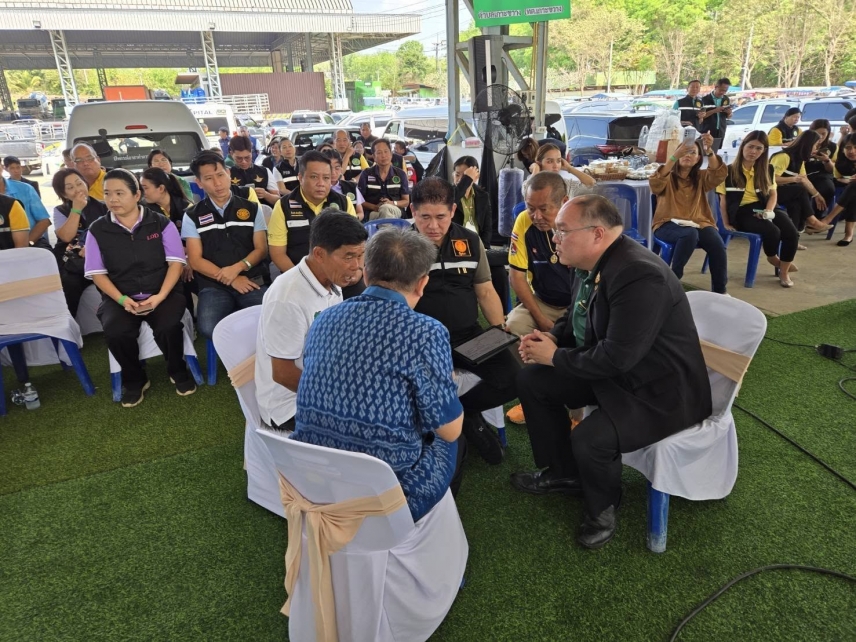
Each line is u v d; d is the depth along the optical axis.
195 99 23.92
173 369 3.27
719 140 8.89
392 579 1.48
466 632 1.69
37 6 21.61
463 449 1.96
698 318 2.11
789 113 7.90
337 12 25.11
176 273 3.25
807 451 2.45
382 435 1.39
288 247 3.38
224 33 27.55
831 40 29.52
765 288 4.59
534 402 2.16
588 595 1.80
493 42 5.92
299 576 1.50
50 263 3.21
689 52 36.38
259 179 5.23
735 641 1.62
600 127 9.31
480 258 2.51
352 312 1.43
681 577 1.85
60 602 1.85
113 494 2.38
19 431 2.91
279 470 1.44
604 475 1.89
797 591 1.77
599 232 1.85
